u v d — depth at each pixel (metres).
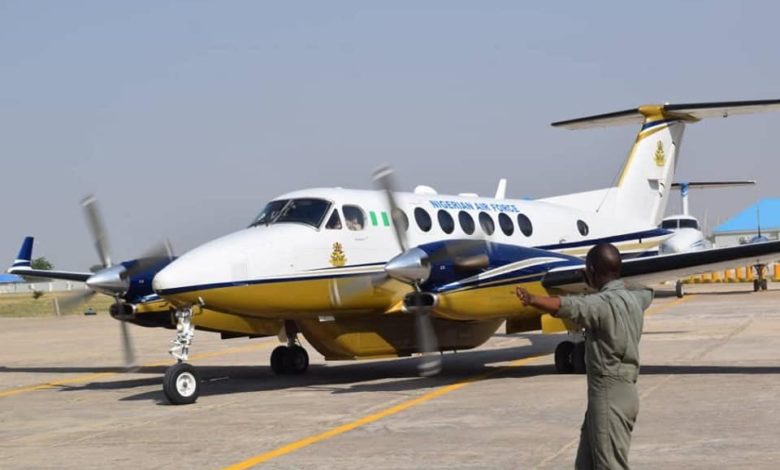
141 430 10.04
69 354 20.84
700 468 7.17
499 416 9.95
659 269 13.40
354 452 8.31
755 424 8.84
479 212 15.77
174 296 12.09
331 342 13.87
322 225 13.41
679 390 11.22
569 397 11.18
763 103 17.81
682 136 19.83
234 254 12.56
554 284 13.38
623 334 5.33
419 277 12.56
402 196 14.78
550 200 18.41
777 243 12.52
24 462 8.50
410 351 14.28
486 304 13.10
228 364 17.62
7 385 15.32
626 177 19.02
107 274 13.71
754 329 19.42
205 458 8.33
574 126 19.91
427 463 7.72
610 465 5.37
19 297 84.19
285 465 7.89
